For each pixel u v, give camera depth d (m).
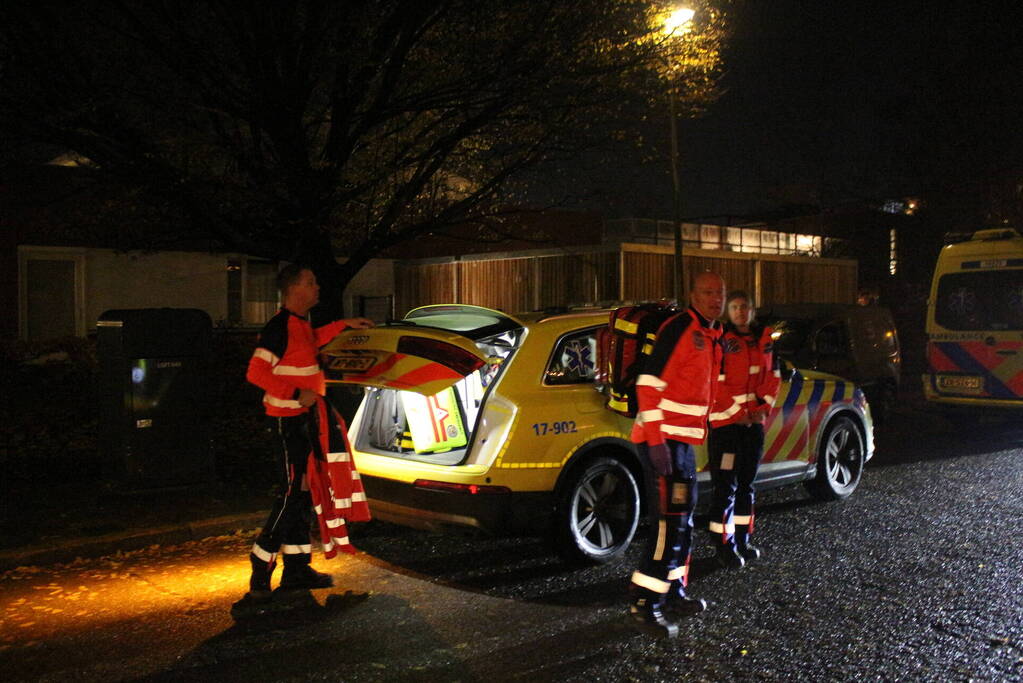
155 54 8.70
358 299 20.48
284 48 8.88
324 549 5.20
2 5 7.93
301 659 4.45
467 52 9.47
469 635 4.77
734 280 18.55
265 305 19.52
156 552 6.49
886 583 5.59
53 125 8.38
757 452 5.89
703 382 4.74
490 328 6.05
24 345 13.38
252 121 8.98
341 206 9.43
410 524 5.97
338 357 5.94
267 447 10.30
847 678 4.18
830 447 7.82
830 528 6.95
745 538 5.96
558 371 6.06
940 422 13.59
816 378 7.73
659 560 4.62
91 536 6.50
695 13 9.71
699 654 4.49
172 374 7.87
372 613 5.12
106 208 9.85
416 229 10.09
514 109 9.62
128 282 17.64
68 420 11.66
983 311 11.75
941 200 23.56
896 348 13.20
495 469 5.62
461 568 6.01
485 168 10.54
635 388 4.83
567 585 5.61
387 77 9.36
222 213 9.59
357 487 5.32
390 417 6.52
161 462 7.83
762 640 4.67
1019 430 12.64
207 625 4.95
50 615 5.13
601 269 16.61
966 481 8.80
